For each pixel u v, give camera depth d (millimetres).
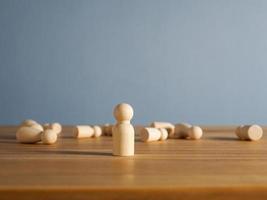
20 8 2850
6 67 2850
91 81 2889
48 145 1126
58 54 2875
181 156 879
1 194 511
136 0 2895
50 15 2867
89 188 521
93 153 925
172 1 2902
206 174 635
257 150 1020
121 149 878
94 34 2885
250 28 2920
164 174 634
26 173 638
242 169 691
